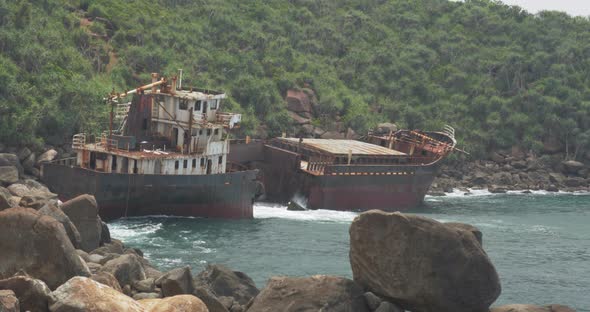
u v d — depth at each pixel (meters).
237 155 134.25
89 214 72.12
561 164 194.75
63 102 143.88
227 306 53.69
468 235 47.16
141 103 115.62
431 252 46.28
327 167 132.50
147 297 51.22
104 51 178.12
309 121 183.88
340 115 192.62
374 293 47.62
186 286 52.00
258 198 136.50
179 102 115.44
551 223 128.25
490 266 47.00
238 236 102.31
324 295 46.31
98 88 154.88
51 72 151.38
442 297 46.19
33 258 48.69
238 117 120.69
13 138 133.00
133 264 55.19
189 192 111.56
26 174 129.50
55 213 65.88
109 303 42.34
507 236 113.19
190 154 113.81
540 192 176.00
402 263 46.56
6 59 148.25
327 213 127.69
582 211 144.88
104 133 120.69
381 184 139.00
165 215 111.38
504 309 48.28
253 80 186.00
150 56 181.25
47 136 140.00
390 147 162.25
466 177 182.12
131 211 108.81
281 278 48.22
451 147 156.25
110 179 105.50
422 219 46.81
